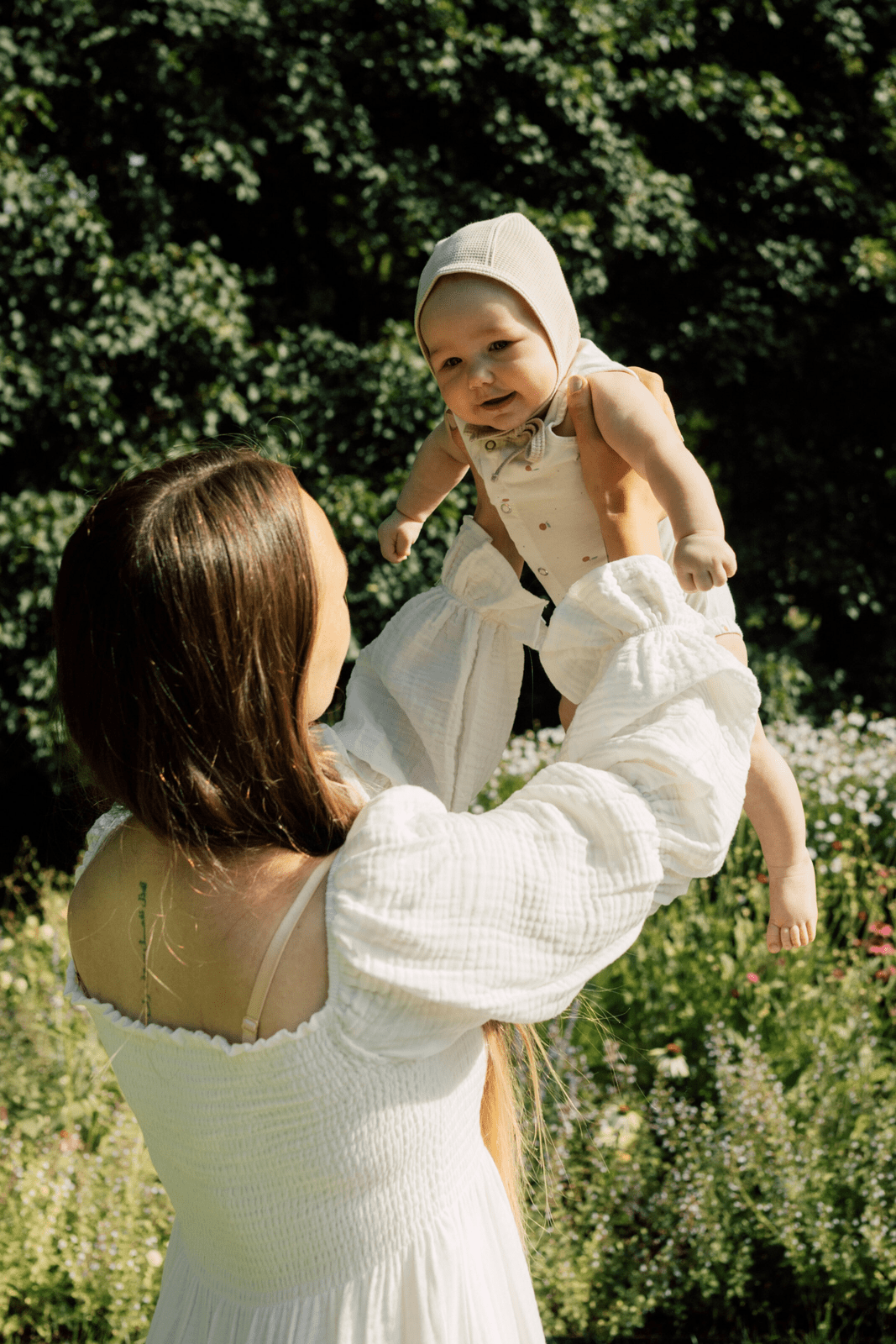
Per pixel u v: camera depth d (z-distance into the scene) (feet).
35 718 22.47
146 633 3.00
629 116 26.58
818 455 28.30
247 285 25.11
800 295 26.66
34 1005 12.68
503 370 4.57
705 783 3.23
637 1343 9.94
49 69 22.34
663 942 12.58
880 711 27.89
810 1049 11.30
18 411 22.50
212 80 23.48
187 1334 3.34
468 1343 3.10
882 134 27.71
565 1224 10.11
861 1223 9.87
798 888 4.77
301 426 23.65
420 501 5.73
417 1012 2.93
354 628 23.89
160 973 3.12
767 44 27.91
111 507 3.17
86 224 22.00
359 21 24.73
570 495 4.61
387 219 24.73
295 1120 2.93
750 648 26.48
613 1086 11.32
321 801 3.20
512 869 2.97
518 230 4.70
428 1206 3.09
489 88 24.61
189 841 3.01
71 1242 9.95
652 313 27.30
